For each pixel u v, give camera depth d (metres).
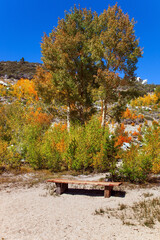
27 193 7.44
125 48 19.02
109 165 11.58
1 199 6.57
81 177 10.64
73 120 21.41
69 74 20.75
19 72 71.19
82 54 21.20
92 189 8.09
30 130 14.43
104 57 19.47
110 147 9.62
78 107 22.31
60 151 12.52
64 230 4.06
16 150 13.33
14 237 3.67
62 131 15.42
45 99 22.72
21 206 5.82
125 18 19.64
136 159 9.30
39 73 22.66
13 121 17.02
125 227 4.21
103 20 20.95
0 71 69.31
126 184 8.77
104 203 6.24
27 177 10.41
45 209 5.57
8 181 9.41
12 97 37.34
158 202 5.76
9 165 12.45
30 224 4.38
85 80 21.98
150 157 9.54
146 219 4.63
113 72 18.23
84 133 13.49
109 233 3.90
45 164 12.41
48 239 3.60
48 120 22.03
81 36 20.89
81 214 5.16
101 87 18.70
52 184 8.95
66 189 7.95
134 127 31.72
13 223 4.43
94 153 12.35
